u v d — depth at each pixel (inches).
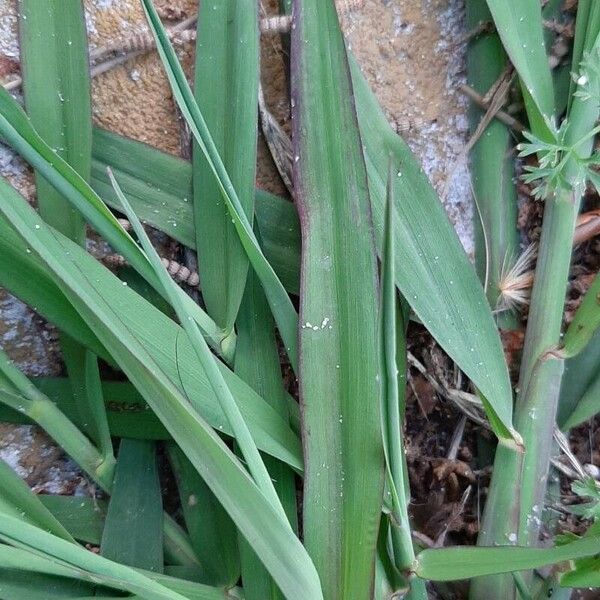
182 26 6.1
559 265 6.1
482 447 6.9
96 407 5.6
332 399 4.9
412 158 5.8
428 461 6.8
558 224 6.1
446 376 6.8
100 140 5.8
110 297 5.0
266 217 6.0
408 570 5.0
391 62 6.7
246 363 5.6
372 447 4.8
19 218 3.6
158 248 6.2
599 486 5.4
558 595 5.8
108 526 5.6
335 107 4.9
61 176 4.4
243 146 5.4
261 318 5.7
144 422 5.9
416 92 6.8
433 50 6.8
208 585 5.6
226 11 5.6
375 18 6.6
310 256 4.9
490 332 5.8
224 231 5.6
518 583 5.6
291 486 5.6
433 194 5.8
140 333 5.0
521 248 6.8
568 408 6.6
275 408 5.6
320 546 4.8
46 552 3.7
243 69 5.4
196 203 5.7
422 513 6.7
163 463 6.4
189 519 5.8
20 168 5.8
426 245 5.8
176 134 6.2
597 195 6.8
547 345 6.1
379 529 5.1
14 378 5.5
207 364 4.0
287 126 6.4
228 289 5.5
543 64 6.1
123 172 5.8
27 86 5.4
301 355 4.9
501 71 6.7
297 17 4.8
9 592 4.9
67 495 6.2
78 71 5.5
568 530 6.5
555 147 5.6
